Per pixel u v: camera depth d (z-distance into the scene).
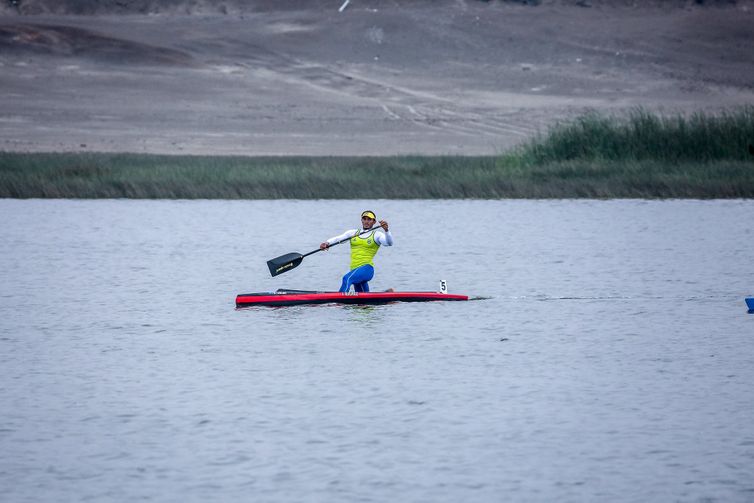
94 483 39.19
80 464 41.03
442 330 64.44
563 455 41.84
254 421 45.91
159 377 53.25
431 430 44.69
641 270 90.88
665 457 41.56
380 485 38.91
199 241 110.69
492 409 47.69
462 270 90.62
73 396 49.84
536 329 65.19
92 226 122.94
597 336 63.25
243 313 70.12
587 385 51.72
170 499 37.75
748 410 47.47
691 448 42.53
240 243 109.38
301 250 104.81
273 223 125.88
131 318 68.88
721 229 119.88
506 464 40.94
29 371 54.62
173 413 47.09
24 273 89.31
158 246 106.81
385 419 46.19
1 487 38.84
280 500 37.62
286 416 46.59
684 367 55.47
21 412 47.31
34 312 71.25
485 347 59.94
